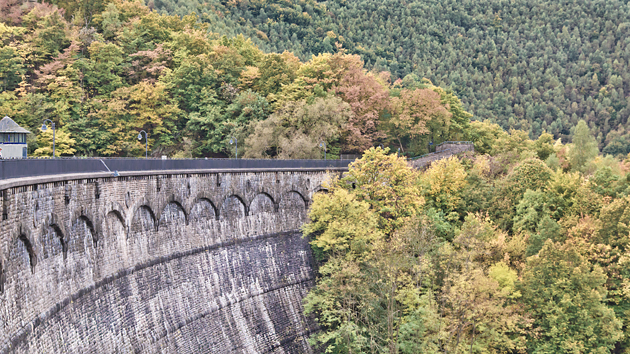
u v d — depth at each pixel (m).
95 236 47.38
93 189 47.09
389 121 126.44
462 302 60.50
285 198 83.38
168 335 57.41
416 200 85.25
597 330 66.25
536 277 68.94
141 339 53.00
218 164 70.75
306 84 122.06
